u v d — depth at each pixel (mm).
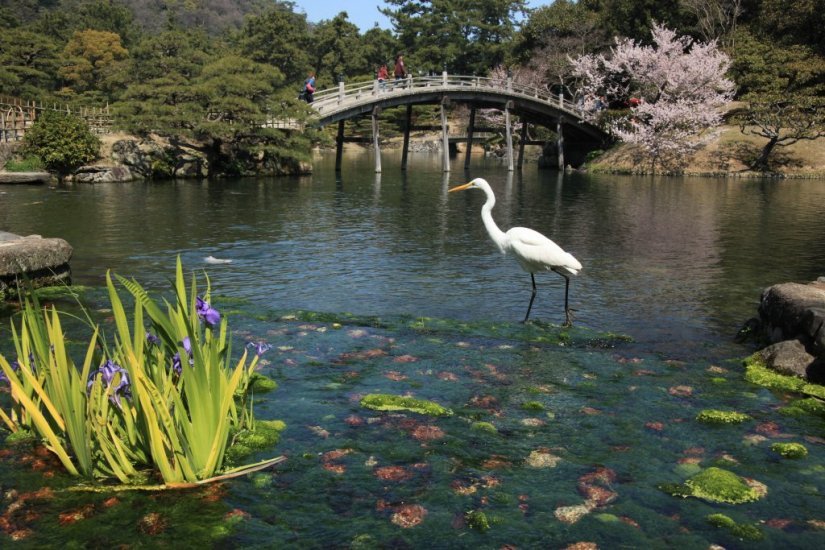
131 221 15078
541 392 5020
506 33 67938
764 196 23125
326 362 5598
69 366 3582
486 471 3770
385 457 3908
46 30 65188
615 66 41938
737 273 10047
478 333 6590
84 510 3271
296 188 24578
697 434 4340
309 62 70188
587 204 20375
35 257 7645
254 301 7977
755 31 42969
